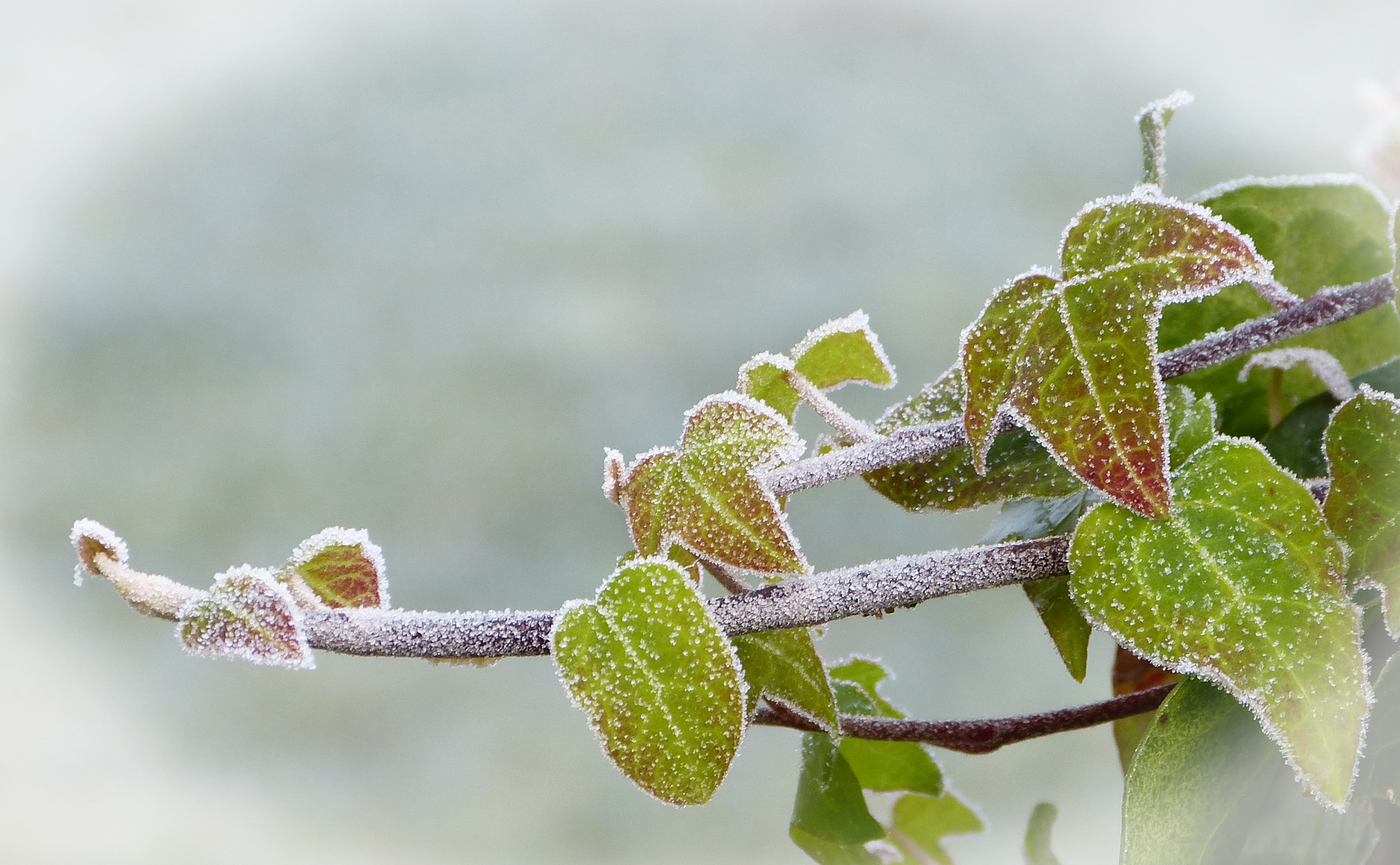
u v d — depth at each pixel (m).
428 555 4.30
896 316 4.66
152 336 5.04
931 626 3.25
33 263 5.40
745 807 2.92
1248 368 0.66
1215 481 0.60
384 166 5.66
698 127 5.57
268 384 4.96
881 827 0.64
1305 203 0.65
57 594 4.00
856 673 0.68
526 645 0.60
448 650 0.60
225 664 3.64
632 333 4.88
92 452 4.73
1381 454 0.60
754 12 5.93
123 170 5.64
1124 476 0.60
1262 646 0.59
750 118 5.58
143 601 0.60
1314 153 2.18
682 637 0.60
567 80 5.98
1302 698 0.59
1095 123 5.33
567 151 5.68
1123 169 5.20
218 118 5.86
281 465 4.60
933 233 5.01
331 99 5.81
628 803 3.19
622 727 0.60
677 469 0.61
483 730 3.42
